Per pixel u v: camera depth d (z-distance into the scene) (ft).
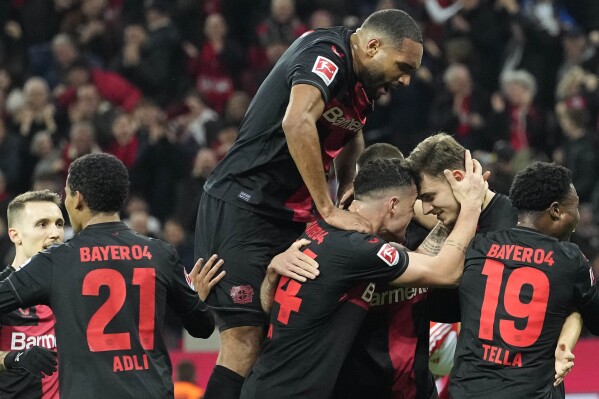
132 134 150.61
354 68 62.54
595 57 162.91
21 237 70.28
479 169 62.64
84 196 60.39
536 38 162.71
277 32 164.55
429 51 161.89
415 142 147.33
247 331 65.05
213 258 65.10
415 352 63.52
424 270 60.08
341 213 61.31
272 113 63.77
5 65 169.27
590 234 133.59
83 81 159.22
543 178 59.93
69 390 58.18
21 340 69.62
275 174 64.54
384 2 166.40
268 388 61.46
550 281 58.54
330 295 60.34
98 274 59.11
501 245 60.08
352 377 62.69
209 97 163.22
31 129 155.84
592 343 107.14
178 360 109.60
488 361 58.54
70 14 171.73
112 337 58.59
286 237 65.82
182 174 151.74
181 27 168.66
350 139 66.13
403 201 61.72
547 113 158.10
